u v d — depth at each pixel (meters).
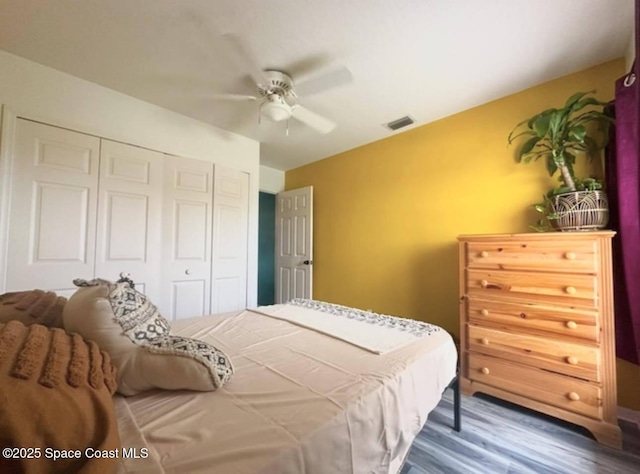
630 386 1.74
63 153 2.04
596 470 1.36
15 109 1.86
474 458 1.43
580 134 1.72
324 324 1.68
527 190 2.17
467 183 2.50
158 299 2.52
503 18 1.51
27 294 1.18
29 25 1.58
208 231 2.86
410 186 2.91
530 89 2.17
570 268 1.63
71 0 1.42
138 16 1.51
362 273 3.33
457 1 1.41
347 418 0.84
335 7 1.45
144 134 2.42
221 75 2.03
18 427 0.50
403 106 2.45
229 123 2.84
